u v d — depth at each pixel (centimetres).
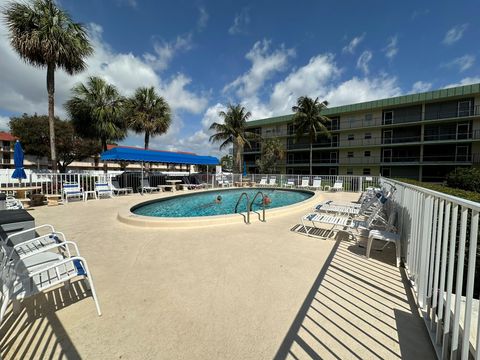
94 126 1570
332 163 2992
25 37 960
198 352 171
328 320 208
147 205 955
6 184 1065
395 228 414
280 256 363
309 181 1808
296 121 2625
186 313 217
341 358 167
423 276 226
